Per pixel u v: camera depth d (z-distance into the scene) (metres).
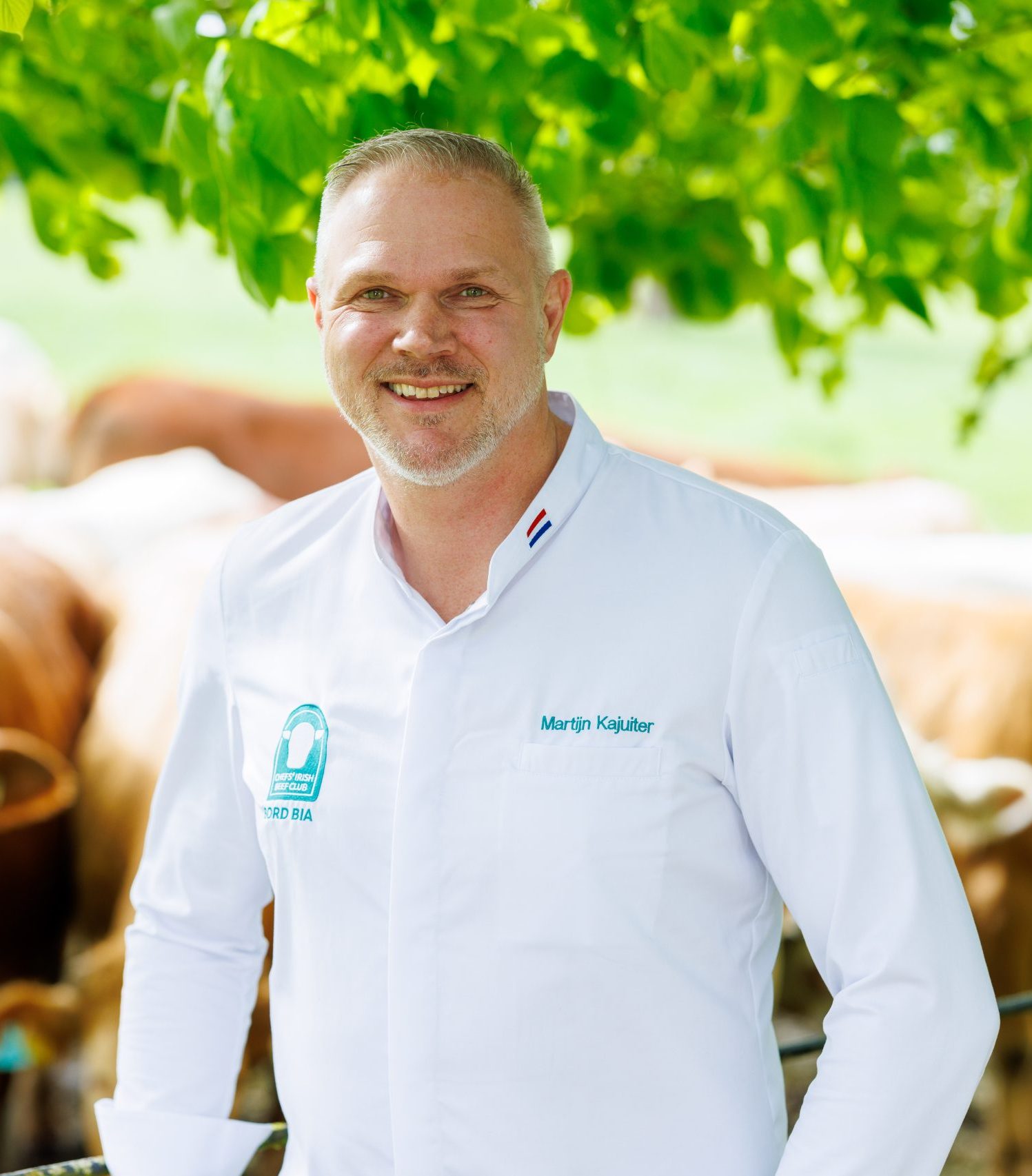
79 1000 5.29
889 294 3.50
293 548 2.21
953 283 3.89
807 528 8.59
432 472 1.94
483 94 2.75
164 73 2.97
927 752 5.44
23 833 5.54
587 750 1.89
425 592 2.11
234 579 2.24
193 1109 2.25
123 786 5.58
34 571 6.56
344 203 1.98
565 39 2.81
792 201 3.01
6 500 8.48
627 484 2.03
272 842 2.08
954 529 8.92
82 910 5.69
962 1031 1.76
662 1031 1.87
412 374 1.91
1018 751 5.38
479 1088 1.89
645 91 3.06
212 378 11.59
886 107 2.71
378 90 2.74
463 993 1.89
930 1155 1.78
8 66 3.07
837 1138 1.76
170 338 18.16
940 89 3.07
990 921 5.27
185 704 2.28
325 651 2.09
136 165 3.30
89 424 10.89
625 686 1.90
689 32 2.59
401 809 1.93
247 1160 2.29
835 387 4.36
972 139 3.00
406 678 2.01
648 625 1.91
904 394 17.64
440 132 1.96
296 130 2.38
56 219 3.44
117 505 8.16
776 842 1.88
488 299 1.93
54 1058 5.45
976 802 5.29
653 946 1.86
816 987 5.71
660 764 1.87
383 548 2.07
